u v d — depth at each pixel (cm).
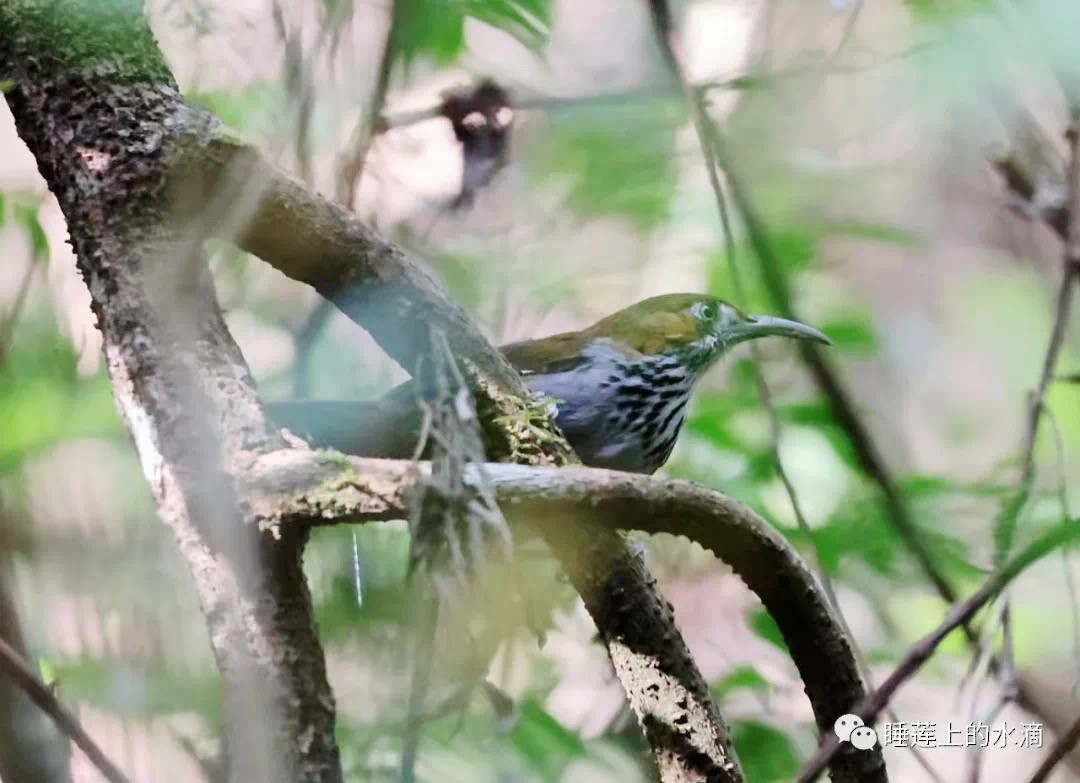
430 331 482
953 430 1507
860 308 1119
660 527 441
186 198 456
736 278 796
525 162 938
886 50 859
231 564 430
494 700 610
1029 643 881
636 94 939
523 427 495
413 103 897
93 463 713
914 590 869
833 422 893
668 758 476
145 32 479
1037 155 786
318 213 479
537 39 829
